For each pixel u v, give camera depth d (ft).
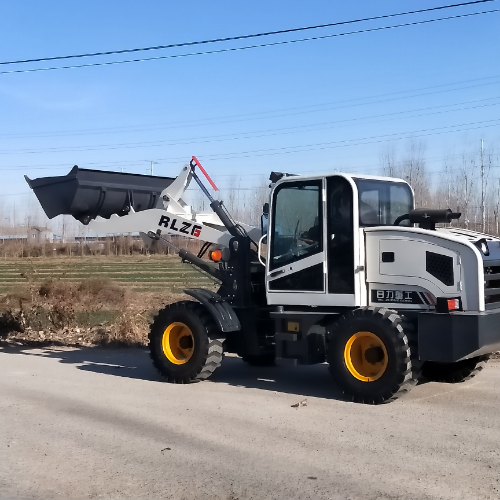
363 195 28.66
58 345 45.24
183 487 18.13
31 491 18.06
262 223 32.35
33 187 36.29
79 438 22.90
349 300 28.14
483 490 17.54
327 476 18.79
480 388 29.81
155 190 37.91
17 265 131.75
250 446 21.67
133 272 109.81
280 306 30.14
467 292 26.22
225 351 33.24
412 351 26.63
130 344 44.80
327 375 34.06
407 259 27.35
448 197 98.07
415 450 20.95
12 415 26.22
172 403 27.81
